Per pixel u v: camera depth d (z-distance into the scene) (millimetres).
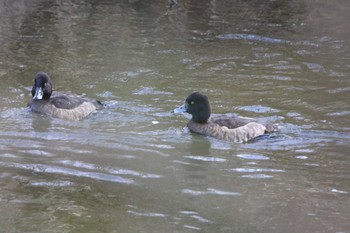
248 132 14680
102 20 26531
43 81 16203
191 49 22422
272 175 12156
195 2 30516
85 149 13328
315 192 11289
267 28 25766
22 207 10305
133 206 10477
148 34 24422
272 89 18266
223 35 24516
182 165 12594
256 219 10078
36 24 25547
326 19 27500
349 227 9859
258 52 22203
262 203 10727
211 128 14938
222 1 30875
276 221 10023
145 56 21406
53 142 13750
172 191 11156
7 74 19125
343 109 16578
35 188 11102
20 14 27188
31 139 13914
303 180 11898
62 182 11406
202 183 11602
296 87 18453
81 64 20375
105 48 22297
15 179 11484
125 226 9727
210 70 20031
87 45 22641
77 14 27562
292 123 15555
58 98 16266
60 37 23641
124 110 16438
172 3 30203
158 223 9844
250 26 26047
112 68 20000
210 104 16906
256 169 12492
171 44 23016
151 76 19281
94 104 16500
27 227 9617
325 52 22359
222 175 12086
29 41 22953
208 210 10398
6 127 14781
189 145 14008
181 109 15273
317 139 14508
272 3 30609
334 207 10625
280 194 11156
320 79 19266
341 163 12938
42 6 28812
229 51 22281
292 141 14375
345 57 21719
